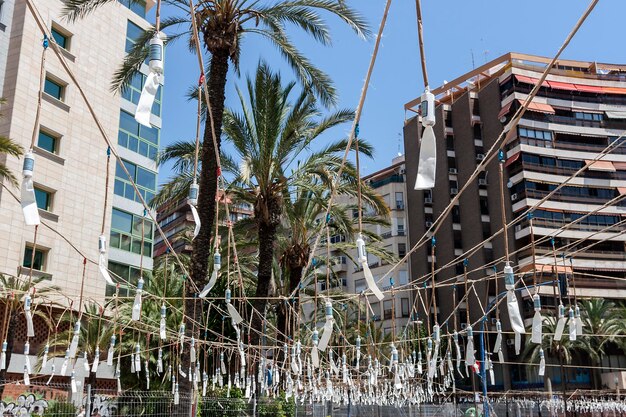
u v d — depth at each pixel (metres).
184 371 15.66
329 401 23.81
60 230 31.22
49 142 31.89
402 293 58.59
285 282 25.88
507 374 51.03
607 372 48.31
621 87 55.03
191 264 16.38
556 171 52.44
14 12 31.27
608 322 43.47
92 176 33.84
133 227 36.34
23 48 30.62
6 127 29.50
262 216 21.23
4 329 13.88
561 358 22.56
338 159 22.75
